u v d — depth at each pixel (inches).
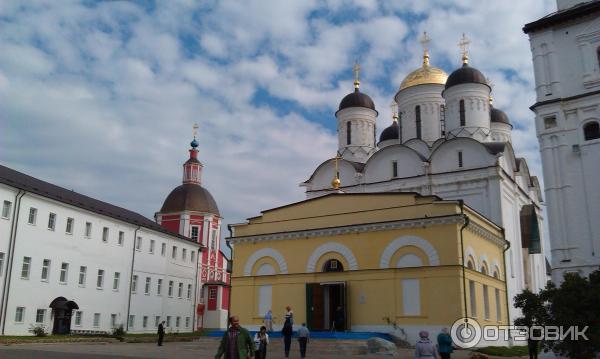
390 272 1104.8
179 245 2263.8
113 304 1819.6
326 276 1175.6
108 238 1825.8
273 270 1254.9
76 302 1652.3
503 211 1507.1
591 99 1055.6
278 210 1286.9
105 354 908.0
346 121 2041.1
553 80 1104.8
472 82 1775.3
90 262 1726.1
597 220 1005.2
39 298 1509.6
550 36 1131.3
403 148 1688.0
